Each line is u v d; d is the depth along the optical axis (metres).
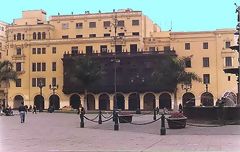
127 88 86.44
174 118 27.50
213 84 84.44
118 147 17.02
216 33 84.69
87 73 81.12
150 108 86.56
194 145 17.42
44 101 91.12
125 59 86.81
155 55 85.38
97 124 35.47
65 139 21.06
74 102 90.12
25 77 92.38
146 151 15.52
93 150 16.00
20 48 92.81
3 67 77.75
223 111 30.03
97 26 92.94
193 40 85.88
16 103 92.88
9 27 94.00
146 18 95.00
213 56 84.88
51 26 93.44
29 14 100.00
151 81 83.94
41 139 21.19
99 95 88.81
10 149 16.61
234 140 19.36
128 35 89.25
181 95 84.56
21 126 33.31
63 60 89.44
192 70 85.31
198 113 31.23
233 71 35.69
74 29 94.19
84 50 90.12
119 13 91.75
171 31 91.00
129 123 34.94
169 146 17.20
